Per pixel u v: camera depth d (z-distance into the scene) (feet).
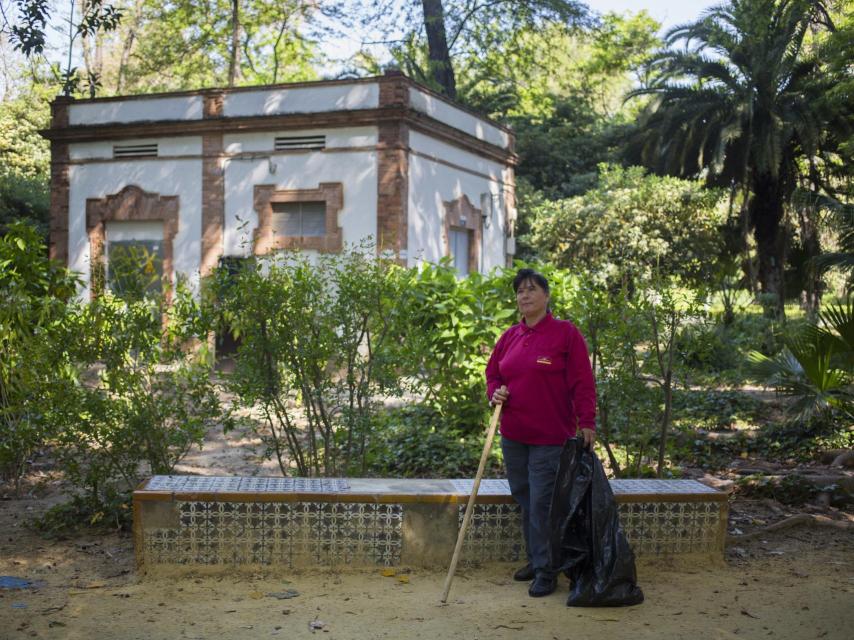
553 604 16.19
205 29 107.65
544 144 106.73
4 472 27.09
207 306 22.21
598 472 16.66
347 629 14.80
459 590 16.98
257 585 17.26
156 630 14.71
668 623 15.21
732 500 25.40
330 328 22.57
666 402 23.88
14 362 24.58
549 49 108.37
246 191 59.98
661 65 87.35
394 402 39.83
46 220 91.40
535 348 17.03
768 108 81.25
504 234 75.10
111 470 22.71
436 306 31.58
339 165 57.88
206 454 31.48
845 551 20.22
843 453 30.63
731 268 79.51
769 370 33.73
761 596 16.72
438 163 62.54
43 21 48.78
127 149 62.69
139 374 22.15
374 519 18.29
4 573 18.07
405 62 101.30
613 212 75.66
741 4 79.97
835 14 83.35
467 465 29.22
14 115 110.42
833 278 86.38
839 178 87.66
